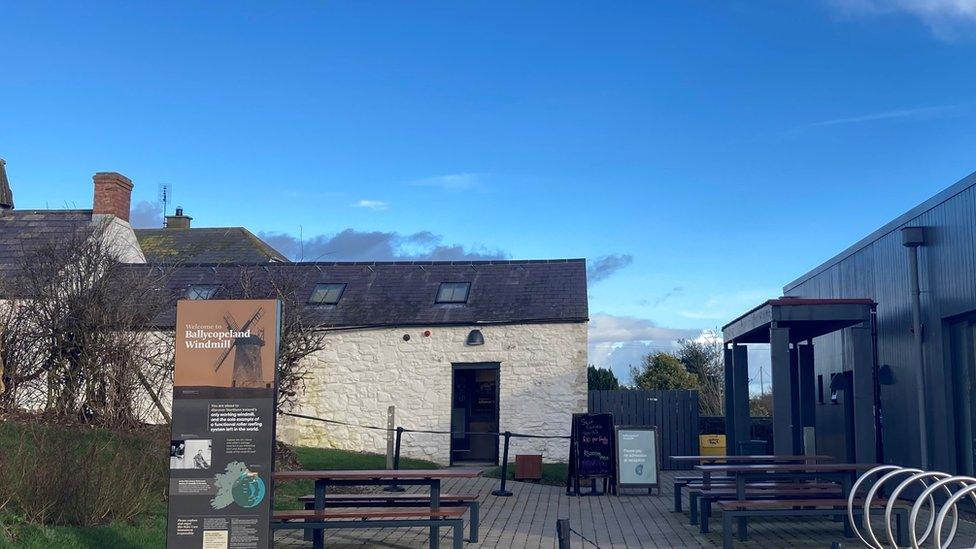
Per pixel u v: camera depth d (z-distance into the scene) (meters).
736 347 16.38
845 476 10.35
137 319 12.96
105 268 13.19
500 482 16.08
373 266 21.36
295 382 16.48
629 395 19.84
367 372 19.12
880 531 10.47
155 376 12.89
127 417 12.16
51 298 12.55
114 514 9.13
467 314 19.17
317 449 18.66
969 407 11.44
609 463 15.14
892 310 13.59
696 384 34.97
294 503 11.71
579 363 18.58
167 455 10.57
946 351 11.85
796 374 17.22
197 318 7.78
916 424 12.62
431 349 19.02
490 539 10.31
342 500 9.97
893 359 13.57
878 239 14.27
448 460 18.53
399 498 10.06
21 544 7.71
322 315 19.52
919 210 12.59
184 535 7.57
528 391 18.61
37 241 19.50
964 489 6.32
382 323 19.17
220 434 7.65
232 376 7.71
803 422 16.70
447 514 9.14
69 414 12.04
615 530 11.05
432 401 18.83
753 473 11.16
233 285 18.66
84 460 9.20
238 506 7.59
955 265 11.38
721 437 19.55
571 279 20.06
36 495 8.47
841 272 16.39
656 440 15.30
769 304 12.65
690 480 12.78
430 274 20.84
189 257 27.41
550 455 18.41
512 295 19.70
